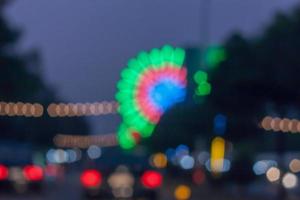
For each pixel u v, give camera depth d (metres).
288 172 44.75
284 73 32.94
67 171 114.81
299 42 32.62
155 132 72.75
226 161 50.69
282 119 39.25
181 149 74.31
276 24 33.56
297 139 67.19
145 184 31.95
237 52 37.12
